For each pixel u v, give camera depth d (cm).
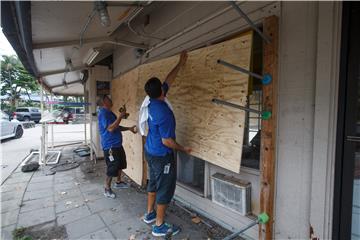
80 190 378
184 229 254
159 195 238
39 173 477
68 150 719
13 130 982
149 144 243
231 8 219
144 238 239
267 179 186
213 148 229
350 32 151
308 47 170
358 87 150
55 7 223
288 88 182
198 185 307
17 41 292
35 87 2730
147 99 252
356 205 157
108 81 612
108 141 338
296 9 175
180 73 278
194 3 274
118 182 388
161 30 345
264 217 184
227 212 247
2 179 438
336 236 162
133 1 240
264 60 185
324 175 162
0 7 192
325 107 160
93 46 441
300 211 178
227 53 213
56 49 401
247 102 202
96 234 248
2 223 273
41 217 286
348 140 154
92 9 237
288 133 183
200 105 246
